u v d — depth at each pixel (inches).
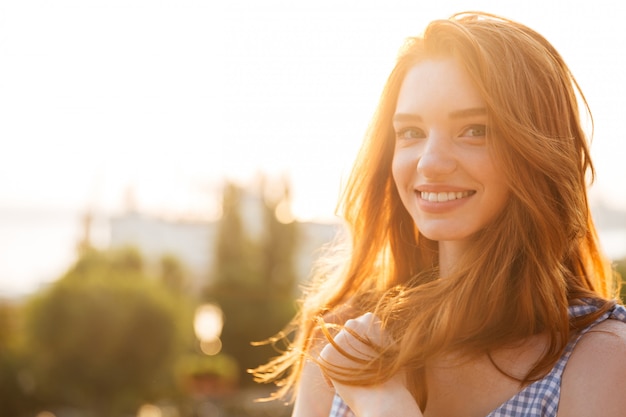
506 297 46.7
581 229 46.9
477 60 46.0
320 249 65.5
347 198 56.2
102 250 576.7
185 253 870.4
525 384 44.8
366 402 46.1
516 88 45.9
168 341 485.4
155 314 480.4
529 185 45.7
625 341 43.6
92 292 474.0
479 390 46.5
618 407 42.6
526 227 46.6
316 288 64.3
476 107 45.9
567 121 47.6
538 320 46.2
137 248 592.4
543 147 45.6
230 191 694.5
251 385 609.3
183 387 490.3
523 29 49.3
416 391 47.5
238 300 630.5
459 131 46.6
